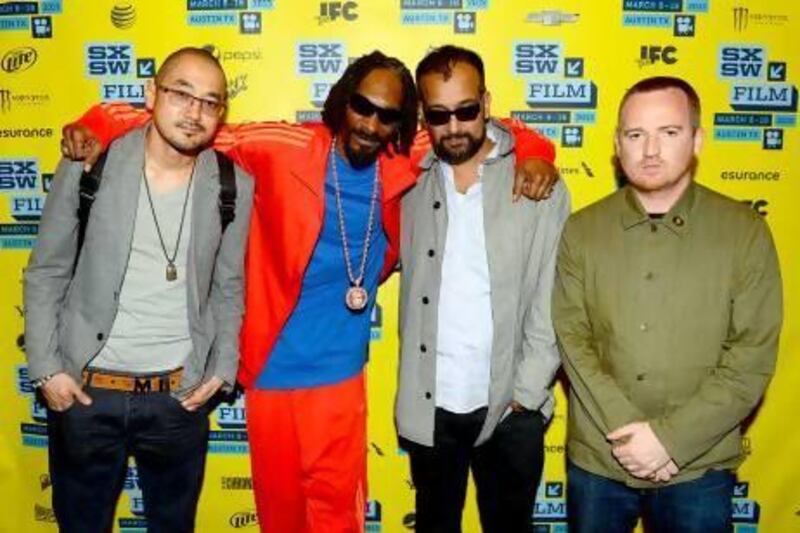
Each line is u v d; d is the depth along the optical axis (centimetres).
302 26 248
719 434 175
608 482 190
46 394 199
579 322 192
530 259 203
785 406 262
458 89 191
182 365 204
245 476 267
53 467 208
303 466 226
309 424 221
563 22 248
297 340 216
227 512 269
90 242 193
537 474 213
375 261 222
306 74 250
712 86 251
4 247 259
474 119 193
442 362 207
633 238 182
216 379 208
